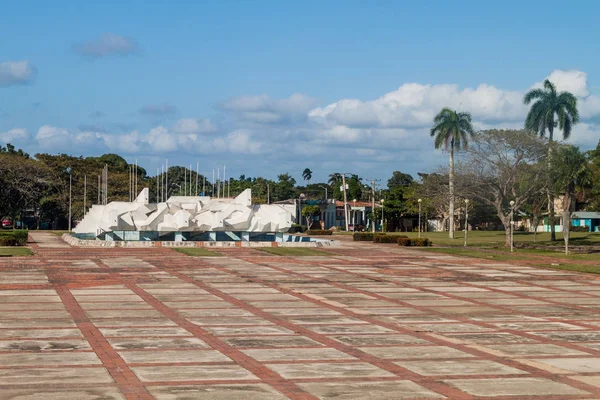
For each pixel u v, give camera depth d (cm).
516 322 2678
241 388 1600
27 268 4553
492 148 7644
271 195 15762
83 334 2286
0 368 1778
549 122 8531
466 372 1795
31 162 11256
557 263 5572
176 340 2200
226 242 6969
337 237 9994
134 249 6438
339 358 1952
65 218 12469
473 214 12025
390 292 3603
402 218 13262
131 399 1496
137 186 13250
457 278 4375
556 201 12206
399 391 1591
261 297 3328
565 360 1962
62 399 1488
